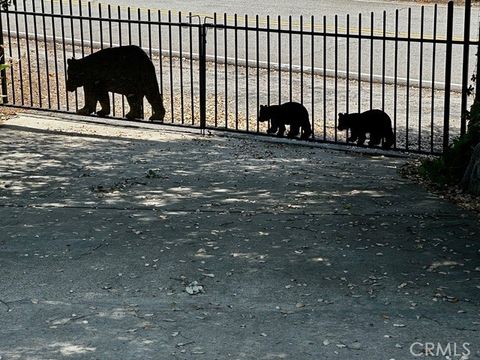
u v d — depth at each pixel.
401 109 18.53
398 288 7.58
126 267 8.12
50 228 9.36
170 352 6.29
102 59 16.28
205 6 30.81
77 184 11.52
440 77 21.23
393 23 27.66
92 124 16.30
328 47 24.31
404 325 6.76
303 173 12.60
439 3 31.41
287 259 8.34
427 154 14.06
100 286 7.65
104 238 9.00
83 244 8.80
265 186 11.62
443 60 22.86
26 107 16.81
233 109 18.45
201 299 7.35
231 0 32.19
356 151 14.66
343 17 28.83
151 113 17.89
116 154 13.70
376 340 6.48
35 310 7.08
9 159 13.09
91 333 6.62
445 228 9.38
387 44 24.50
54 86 19.72
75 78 16.44
